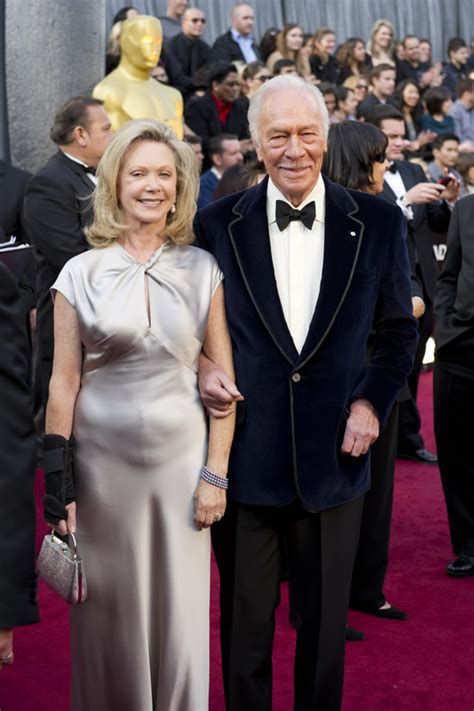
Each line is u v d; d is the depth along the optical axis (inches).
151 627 116.3
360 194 122.3
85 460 113.8
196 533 115.3
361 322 117.8
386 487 165.2
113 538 114.3
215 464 114.3
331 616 118.8
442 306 183.6
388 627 165.5
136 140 112.8
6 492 114.7
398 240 120.5
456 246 181.8
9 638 117.6
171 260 115.0
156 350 112.3
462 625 166.2
